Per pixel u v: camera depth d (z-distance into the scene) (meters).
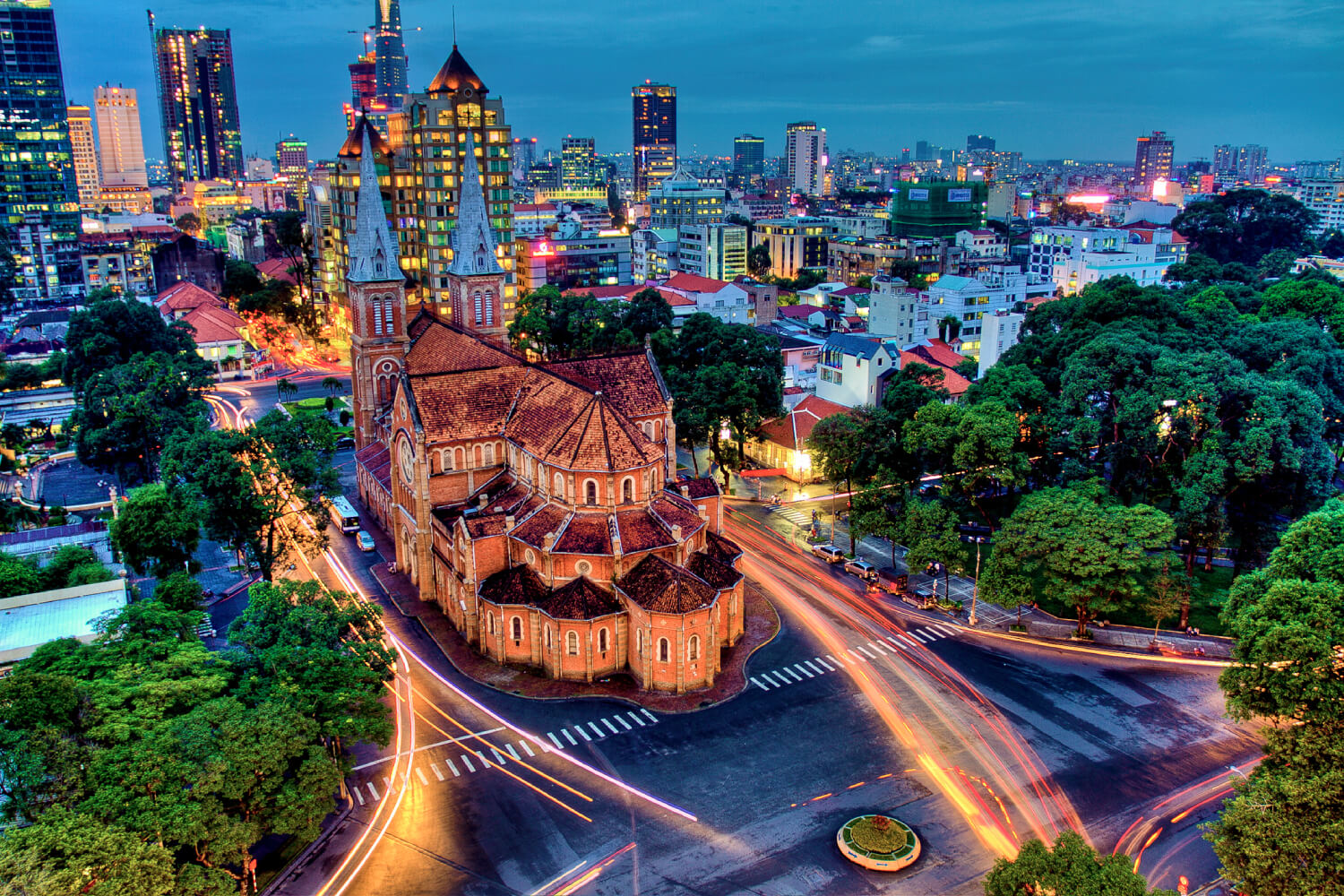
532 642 88.88
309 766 61.56
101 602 87.69
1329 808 52.50
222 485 95.06
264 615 72.25
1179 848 64.38
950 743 77.06
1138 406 104.69
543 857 64.50
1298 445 102.31
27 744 54.12
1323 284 165.50
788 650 92.69
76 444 134.38
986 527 122.38
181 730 58.47
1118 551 89.25
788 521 128.62
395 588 106.50
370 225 122.38
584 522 89.31
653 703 83.44
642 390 108.19
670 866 63.31
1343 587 64.69
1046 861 48.97
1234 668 64.62
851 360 159.75
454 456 101.38
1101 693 84.56
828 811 68.81
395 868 63.59
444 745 77.56
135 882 48.88
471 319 135.62
